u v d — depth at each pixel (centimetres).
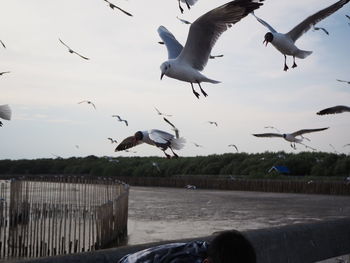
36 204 1969
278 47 752
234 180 6725
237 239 235
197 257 277
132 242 1988
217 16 644
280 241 398
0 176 8900
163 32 867
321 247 437
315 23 793
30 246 1698
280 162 6988
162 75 691
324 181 5800
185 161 8619
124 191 2455
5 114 592
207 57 707
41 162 9875
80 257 289
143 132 567
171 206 3831
